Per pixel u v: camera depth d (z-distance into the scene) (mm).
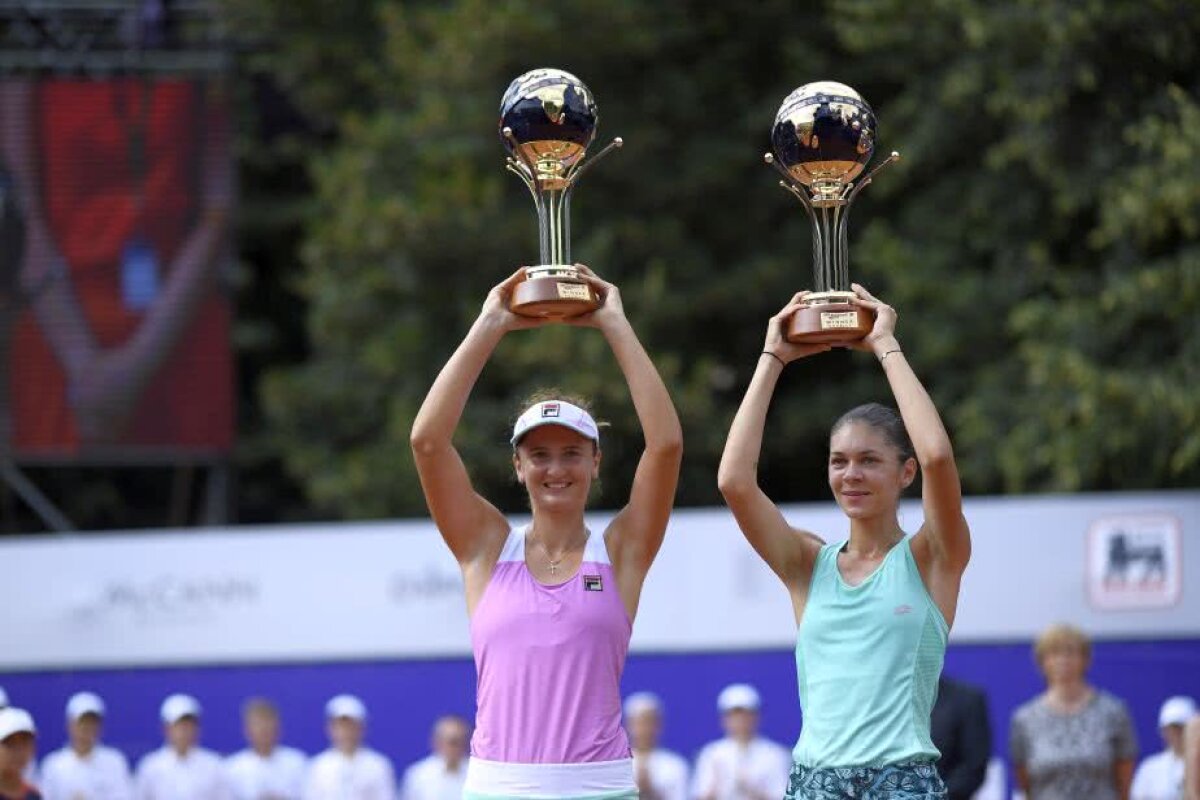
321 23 62031
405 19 59312
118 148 53719
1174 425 45375
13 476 53156
